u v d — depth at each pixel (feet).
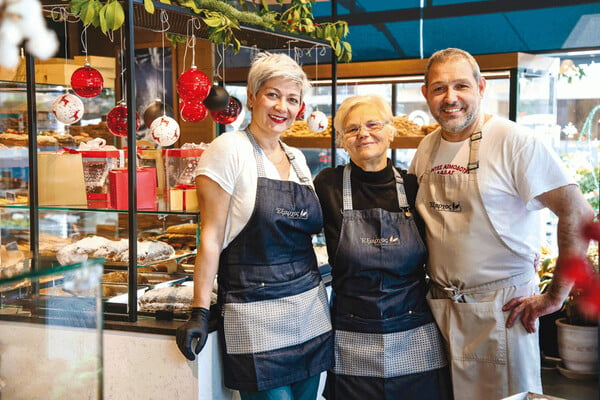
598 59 16.29
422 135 15.43
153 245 8.61
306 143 16.08
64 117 9.51
